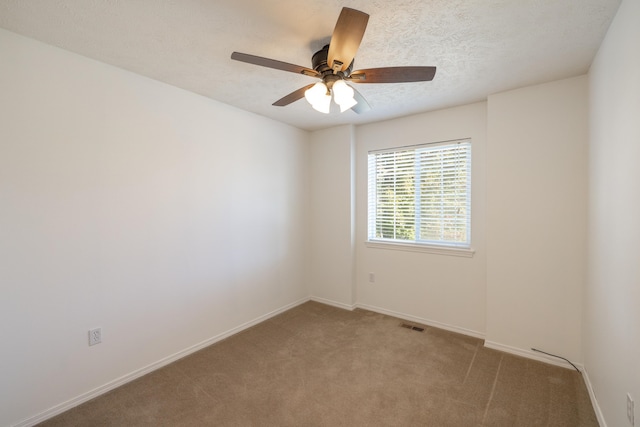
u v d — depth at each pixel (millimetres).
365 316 3420
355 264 3699
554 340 2383
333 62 1487
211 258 2756
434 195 3148
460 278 2984
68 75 1867
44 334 1790
